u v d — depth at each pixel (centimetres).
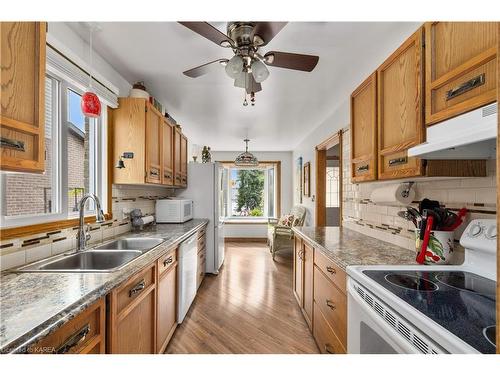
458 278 117
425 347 75
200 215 391
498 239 47
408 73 137
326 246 190
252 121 402
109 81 217
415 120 131
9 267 130
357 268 131
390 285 108
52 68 155
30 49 97
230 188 714
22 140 94
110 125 227
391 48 195
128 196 264
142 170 226
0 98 85
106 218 221
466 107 100
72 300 92
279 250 505
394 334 87
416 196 180
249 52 152
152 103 248
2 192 132
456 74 104
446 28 112
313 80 254
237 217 709
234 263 451
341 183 315
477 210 134
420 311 83
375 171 169
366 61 216
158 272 178
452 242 139
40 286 106
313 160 452
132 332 138
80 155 204
